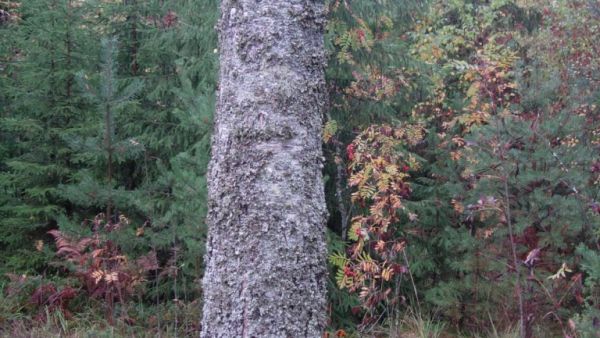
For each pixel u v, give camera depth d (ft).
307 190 9.55
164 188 23.38
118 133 25.52
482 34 32.65
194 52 24.41
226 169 9.53
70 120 24.14
